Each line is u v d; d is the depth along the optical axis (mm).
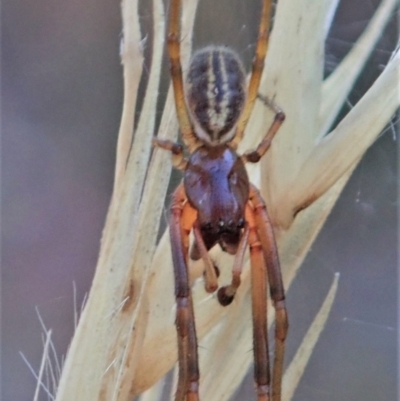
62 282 81
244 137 73
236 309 73
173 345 71
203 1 76
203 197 69
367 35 74
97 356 71
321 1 73
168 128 72
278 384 68
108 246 71
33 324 81
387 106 72
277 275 68
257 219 69
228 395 73
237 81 70
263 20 70
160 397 75
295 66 73
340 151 72
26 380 80
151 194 72
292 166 72
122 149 71
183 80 71
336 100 74
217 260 73
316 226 73
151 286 72
